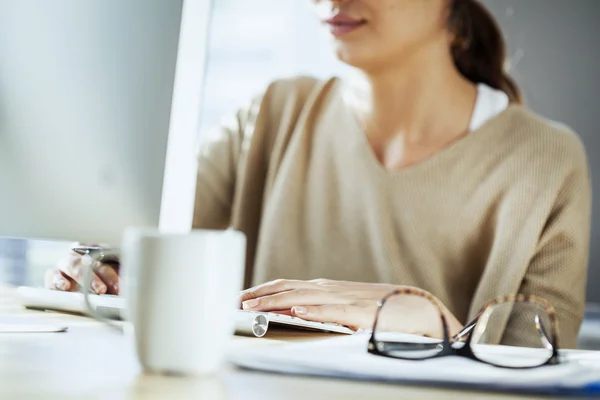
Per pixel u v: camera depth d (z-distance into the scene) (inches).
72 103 31.3
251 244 79.2
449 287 69.2
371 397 17.1
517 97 70.1
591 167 67.9
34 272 41.9
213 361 19.0
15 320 31.2
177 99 78.0
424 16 71.5
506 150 69.1
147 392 16.6
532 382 18.1
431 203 70.2
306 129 77.4
